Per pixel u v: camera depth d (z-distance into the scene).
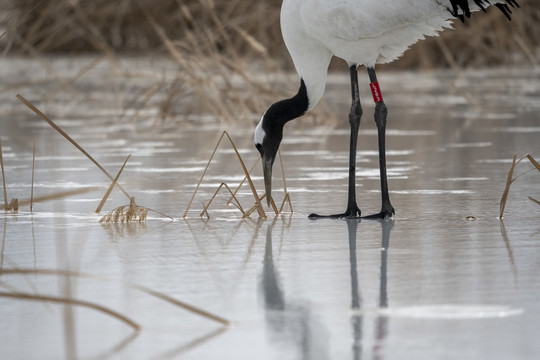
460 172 13.83
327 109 21.53
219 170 14.45
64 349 5.88
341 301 6.91
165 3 31.81
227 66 21.55
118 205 11.55
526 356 5.61
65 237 9.54
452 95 26.66
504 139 17.39
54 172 14.32
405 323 6.32
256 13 27.22
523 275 7.61
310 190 12.56
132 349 5.88
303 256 8.52
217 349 5.86
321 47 11.48
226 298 7.04
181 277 7.72
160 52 31.86
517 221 10.09
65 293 7.05
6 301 7.01
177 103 25.19
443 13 11.02
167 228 10.07
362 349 5.82
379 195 12.08
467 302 6.80
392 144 17.30
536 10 31.45
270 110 11.47
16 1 32.03
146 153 16.55
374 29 11.05
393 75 32.88
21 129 20.14
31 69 32.31
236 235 9.64
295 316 6.54
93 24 32.69
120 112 23.61
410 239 9.24
